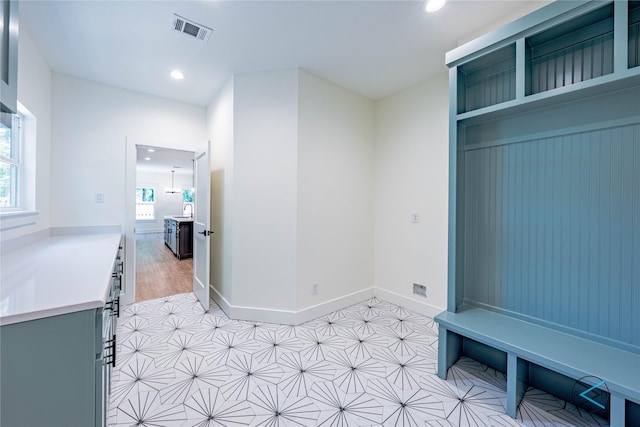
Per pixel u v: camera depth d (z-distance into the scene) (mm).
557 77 1666
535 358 1423
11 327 872
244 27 2053
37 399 915
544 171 1741
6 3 1163
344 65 2584
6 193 2121
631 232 1459
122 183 3080
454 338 1994
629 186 1460
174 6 1835
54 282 1192
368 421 1485
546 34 1605
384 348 2225
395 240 3170
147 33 2123
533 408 1562
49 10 1860
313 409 1571
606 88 1438
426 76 2787
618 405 1201
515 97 1787
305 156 2684
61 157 2766
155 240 8602
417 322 2703
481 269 2037
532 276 1796
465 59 1857
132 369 1924
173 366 1966
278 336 2412
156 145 3279
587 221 1592
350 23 2016
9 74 1188
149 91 3164
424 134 2879
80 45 2281
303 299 2699
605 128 1521
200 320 2721
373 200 3387
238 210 2750
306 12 1900
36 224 2346
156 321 2691
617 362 1352
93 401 989
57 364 935
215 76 2801
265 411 1554
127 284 3121
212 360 2043
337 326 2613
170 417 1500
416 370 1937
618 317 1490
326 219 2887
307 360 2051
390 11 1892
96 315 1016
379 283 3352
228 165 2857
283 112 2635
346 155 3061
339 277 3020
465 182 2094
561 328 1672
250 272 2732
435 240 2785
